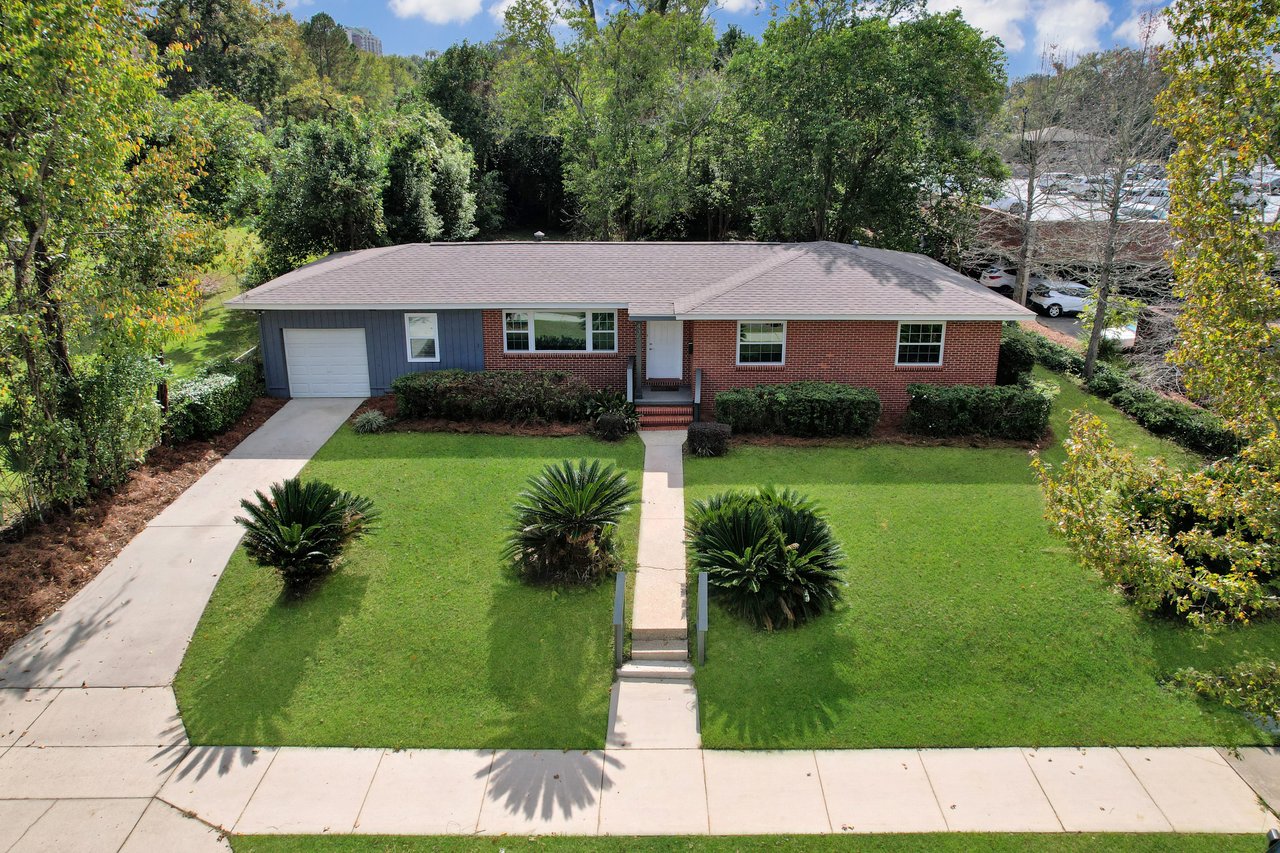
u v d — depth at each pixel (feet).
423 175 104.99
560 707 32.86
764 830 27.27
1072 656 35.24
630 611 37.50
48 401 43.47
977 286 66.44
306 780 29.30
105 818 27.61
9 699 32.81
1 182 39.55
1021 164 95.55
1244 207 27.61
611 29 108.27
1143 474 28.37
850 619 37.22
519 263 68.08
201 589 39.50
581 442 56.75
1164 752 30.83
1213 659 35.04
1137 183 70.44
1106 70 77.92
